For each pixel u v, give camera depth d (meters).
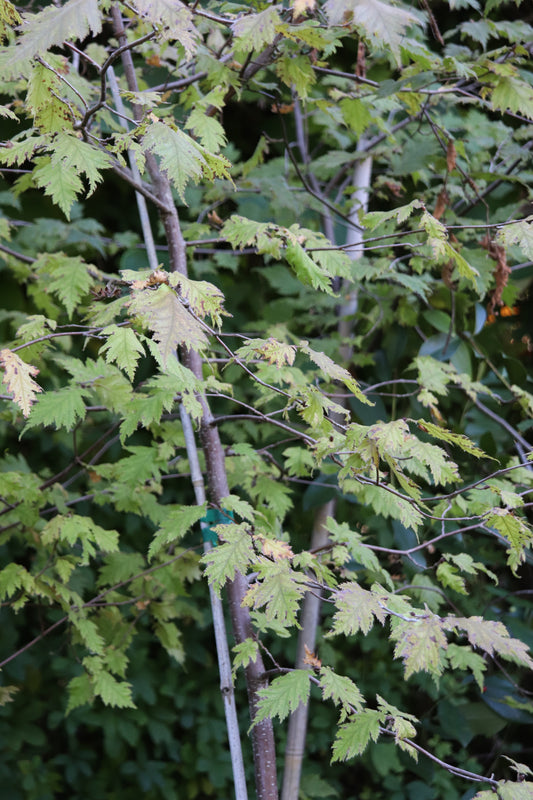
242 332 2.37
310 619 2.04
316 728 2.65
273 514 1.70
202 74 1.66
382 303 2.12
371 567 1.49
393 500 1.42
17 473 1.68
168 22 1.00
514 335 2.41
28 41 0.96
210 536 1.44
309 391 1.20
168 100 1.79
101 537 1.63
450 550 1.99
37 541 1.85
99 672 1.73
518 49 1.45
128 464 1.60
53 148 1.05
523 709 2.16
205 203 2.23
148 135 1.03
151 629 2.66
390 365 2.15
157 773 2.64
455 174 1.99
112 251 2.43
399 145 2.09
